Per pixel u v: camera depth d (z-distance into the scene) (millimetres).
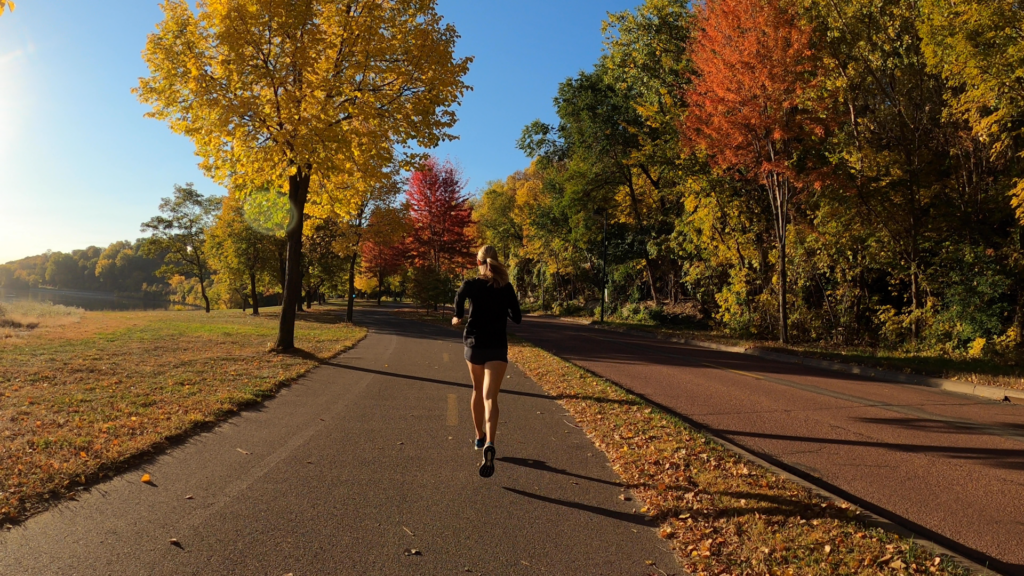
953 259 17172
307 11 11141
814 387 10984
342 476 4797
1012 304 16500
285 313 13062
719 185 23922
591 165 34750
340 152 11617
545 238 46875
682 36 27641
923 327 18141
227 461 5094
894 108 18922
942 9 13328
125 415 6340
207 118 11273
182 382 8562
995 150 13602
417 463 5219
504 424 6852
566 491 4629
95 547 3344
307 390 8633
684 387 10414
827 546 3535
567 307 52125
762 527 3832
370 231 26953
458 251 37719
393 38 12438
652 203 36281
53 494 4102
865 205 18109
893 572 3232
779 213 19797
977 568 3275
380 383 9430
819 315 21734
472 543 3617
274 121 11492
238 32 10828
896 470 5543
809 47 17703
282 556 3332
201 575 3068
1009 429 7547
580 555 3502
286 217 16062
